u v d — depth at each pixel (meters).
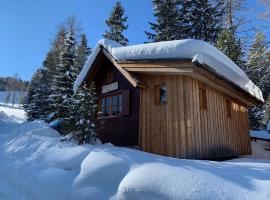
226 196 4.29
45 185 6.13
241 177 4.98
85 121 8.81
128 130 11.36
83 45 40.56
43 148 8.23
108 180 5.46
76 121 8.91
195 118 9.43
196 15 28.11
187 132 9.10
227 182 4.68
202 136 9.63
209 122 10.31
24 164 7.52
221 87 10.91
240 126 13.35
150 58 9.75
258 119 25.06
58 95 20.61
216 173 5.12
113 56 11.32
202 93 10.42
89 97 9.15
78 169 6.24
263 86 24.31
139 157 6.07
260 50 18.08
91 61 13.27
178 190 4.57
